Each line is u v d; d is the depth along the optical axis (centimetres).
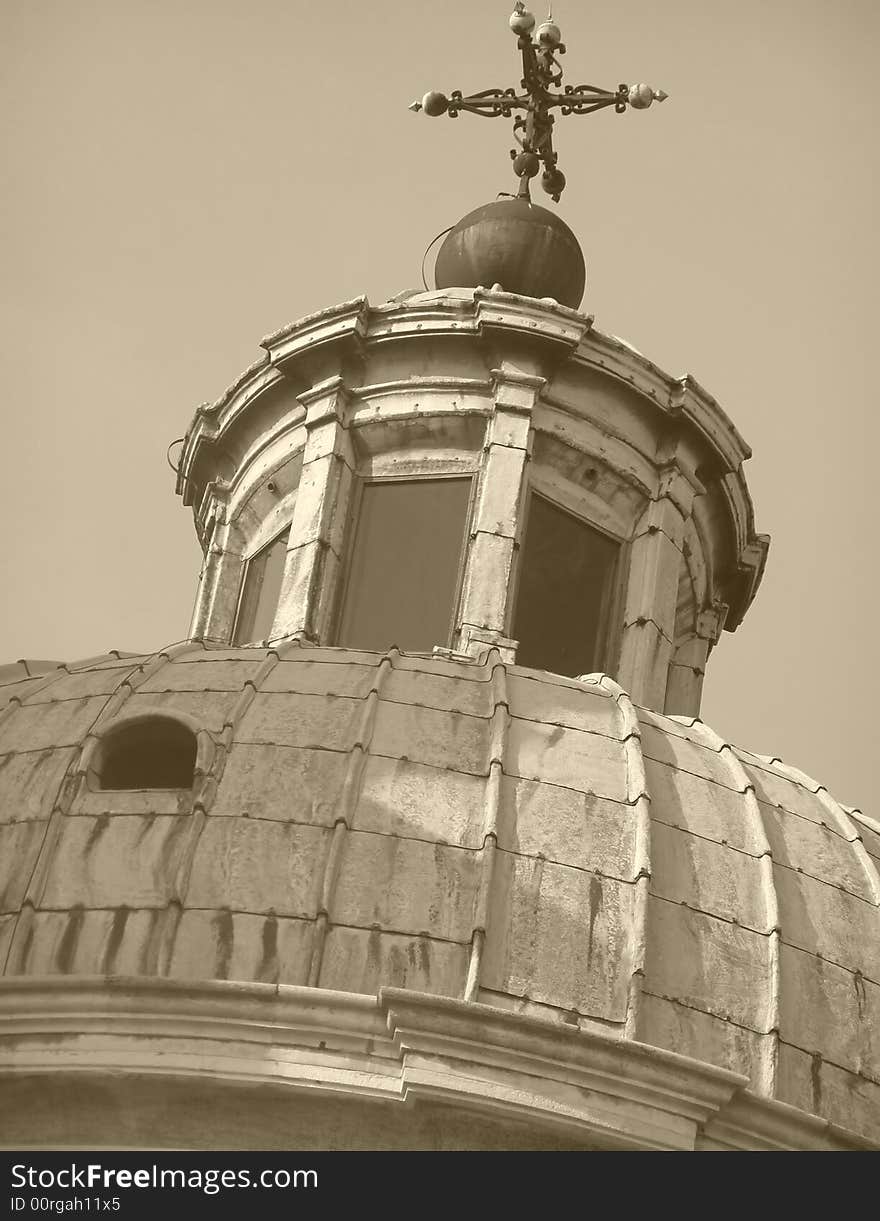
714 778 8488
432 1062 7344
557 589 9656
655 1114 7388
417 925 7769
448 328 9769
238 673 8562
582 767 8288
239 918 7731
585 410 9819
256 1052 7350
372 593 9550
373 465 9788
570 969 7756
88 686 8644
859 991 8050
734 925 8025
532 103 10469
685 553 10138
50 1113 7375
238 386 10138
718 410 9981
